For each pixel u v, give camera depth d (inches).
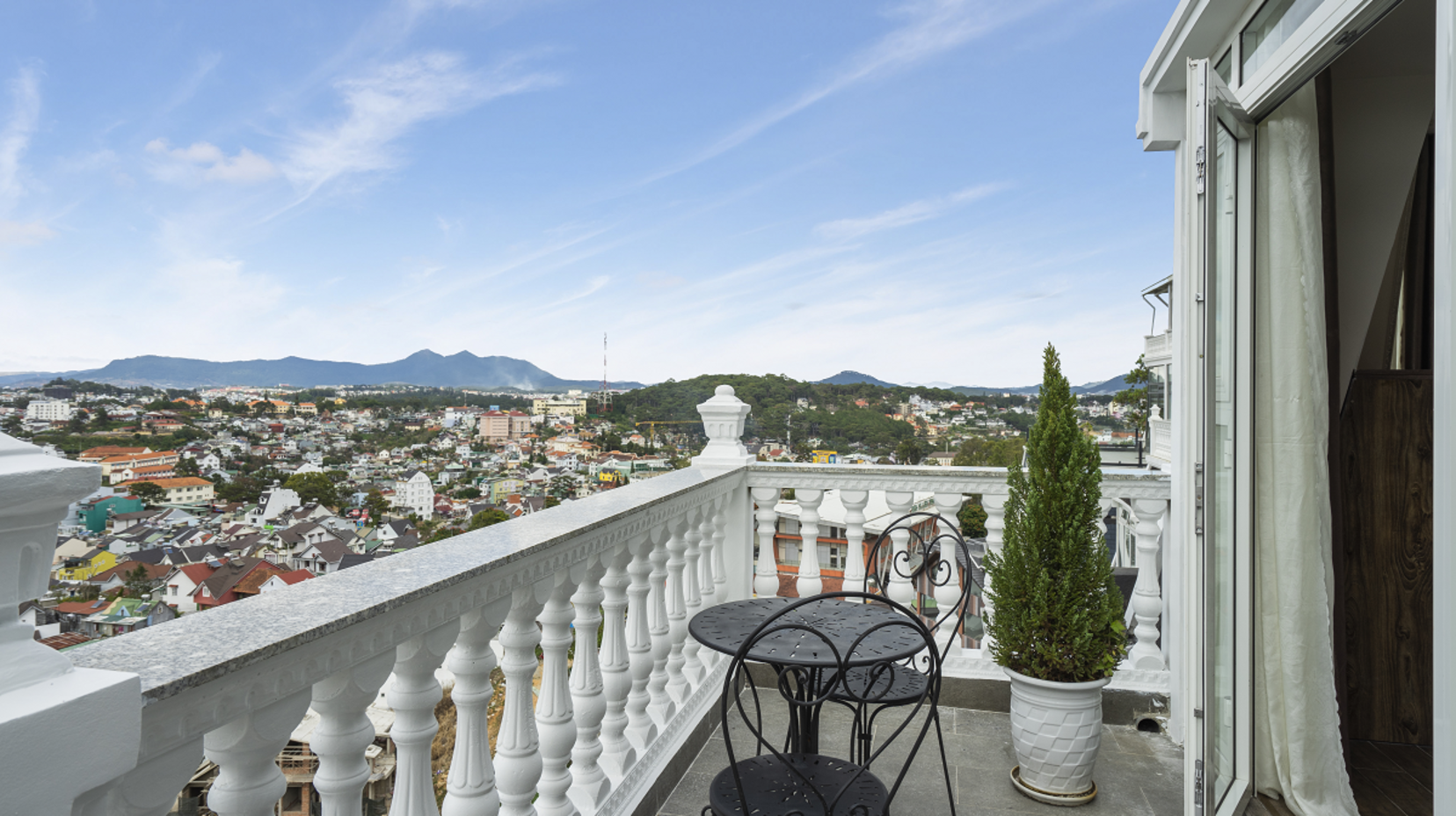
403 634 50.0
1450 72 62.7
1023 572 116.8
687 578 134.3
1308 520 109.8
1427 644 133.9
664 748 112.0
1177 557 137.0
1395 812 111.8
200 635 37.8
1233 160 111.5
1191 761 102.4
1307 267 110.3
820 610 102.3
